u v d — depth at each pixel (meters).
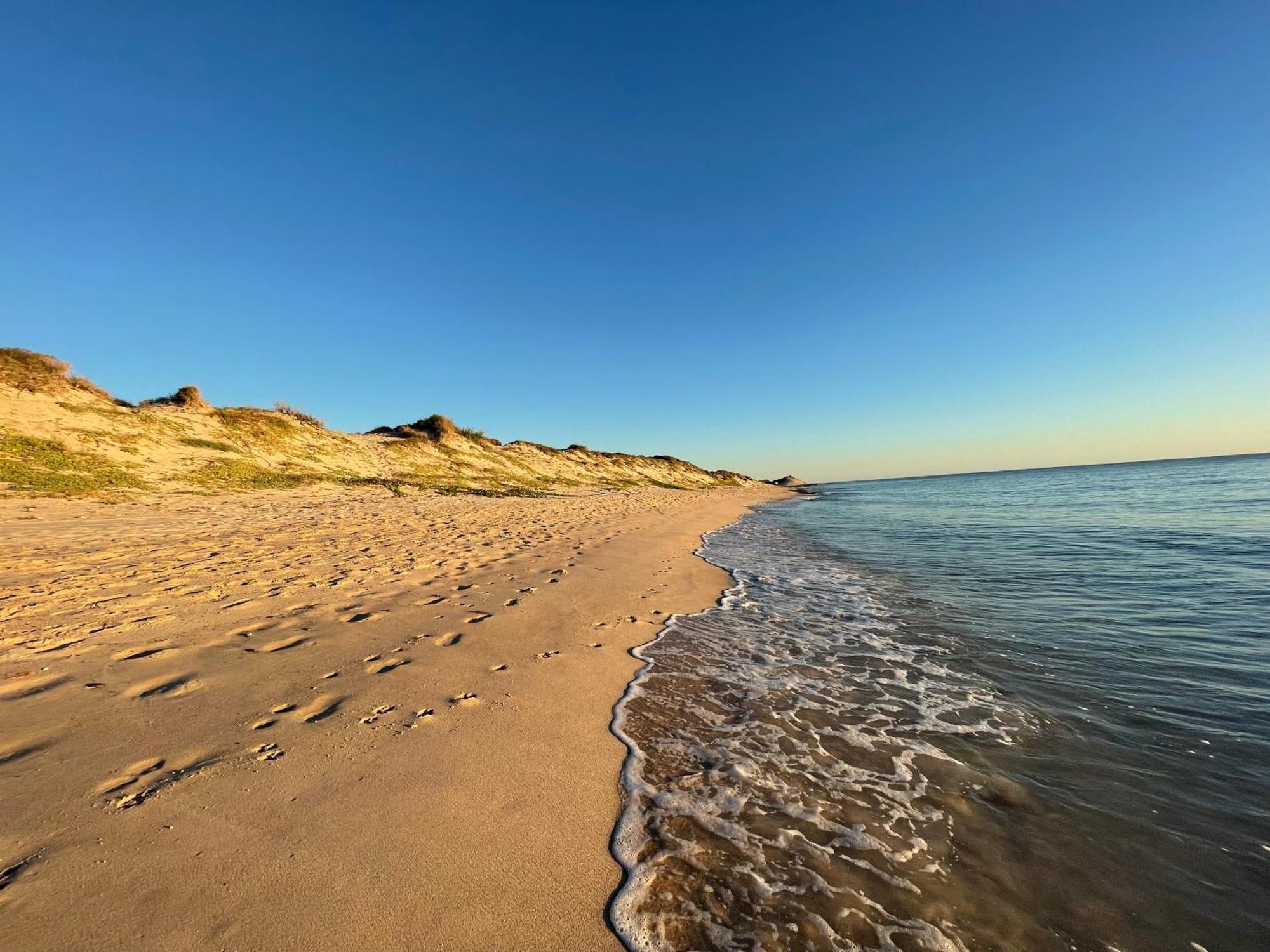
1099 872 2.59
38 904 2.04
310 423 29.69
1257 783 3.27
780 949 2.15
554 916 2.22
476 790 2.95
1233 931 2.26
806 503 42.25
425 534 11.54
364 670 4.38
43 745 3.09
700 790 3.17
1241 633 5.93
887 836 2.83
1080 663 5.26
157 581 6.63
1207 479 39.75
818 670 5.12
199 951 1.93
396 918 2.13
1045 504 26.28
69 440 16.12
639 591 7.84
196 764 2.99
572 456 51.19
